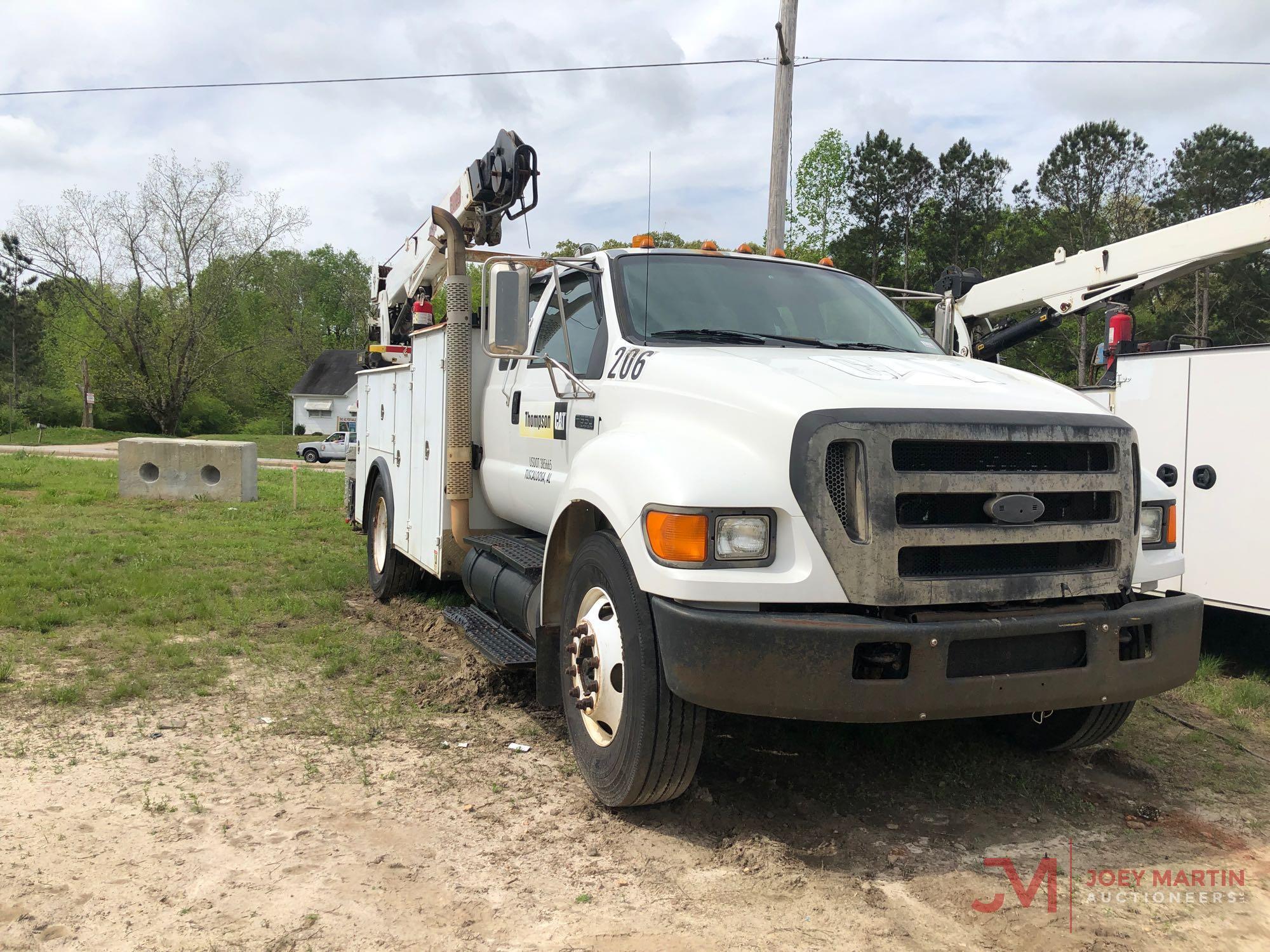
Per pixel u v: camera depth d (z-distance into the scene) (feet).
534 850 11.32
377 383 26.89
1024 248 145.38
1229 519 19.69
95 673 17.57
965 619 10.71
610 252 16.20
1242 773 14.53
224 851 10.96
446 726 15.71
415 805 12.49
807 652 10.20
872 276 150.41
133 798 12.37
